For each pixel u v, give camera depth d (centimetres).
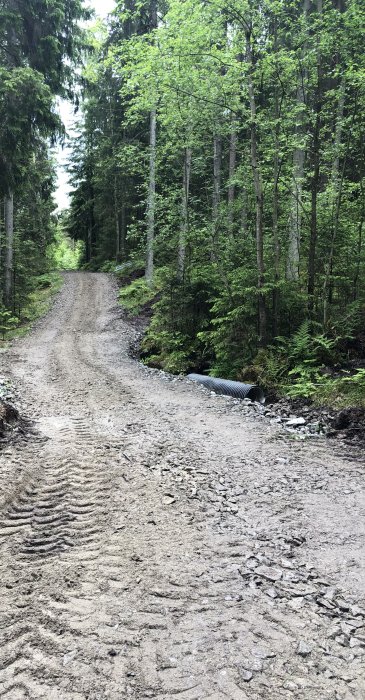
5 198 1917
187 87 1145
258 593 297
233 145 1548
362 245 1149
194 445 620
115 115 2908
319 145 1105
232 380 1073
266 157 1148
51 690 216
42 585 301
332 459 575
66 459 551
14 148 1617
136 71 1151
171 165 1928
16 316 2086
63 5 1706
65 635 253
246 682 223
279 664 236
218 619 270
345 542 369
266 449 610
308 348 1012
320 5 1155
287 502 446
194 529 388
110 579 310
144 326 1892
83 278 3008
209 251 1416
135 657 238
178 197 1648
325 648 248
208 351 1305
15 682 221
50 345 1612
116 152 2867
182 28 995
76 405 845
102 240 3750
